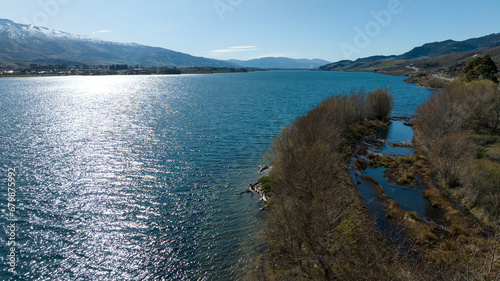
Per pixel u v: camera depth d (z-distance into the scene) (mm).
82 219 39875
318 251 27188
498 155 53219
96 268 31328
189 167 59094
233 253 33656
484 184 40312
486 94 72125
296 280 26984
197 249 34469
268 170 56375
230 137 82938
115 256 33156
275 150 59438
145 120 107500
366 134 87750
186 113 123812
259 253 33094
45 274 30141
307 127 53562
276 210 34656
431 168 57188
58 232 36875
